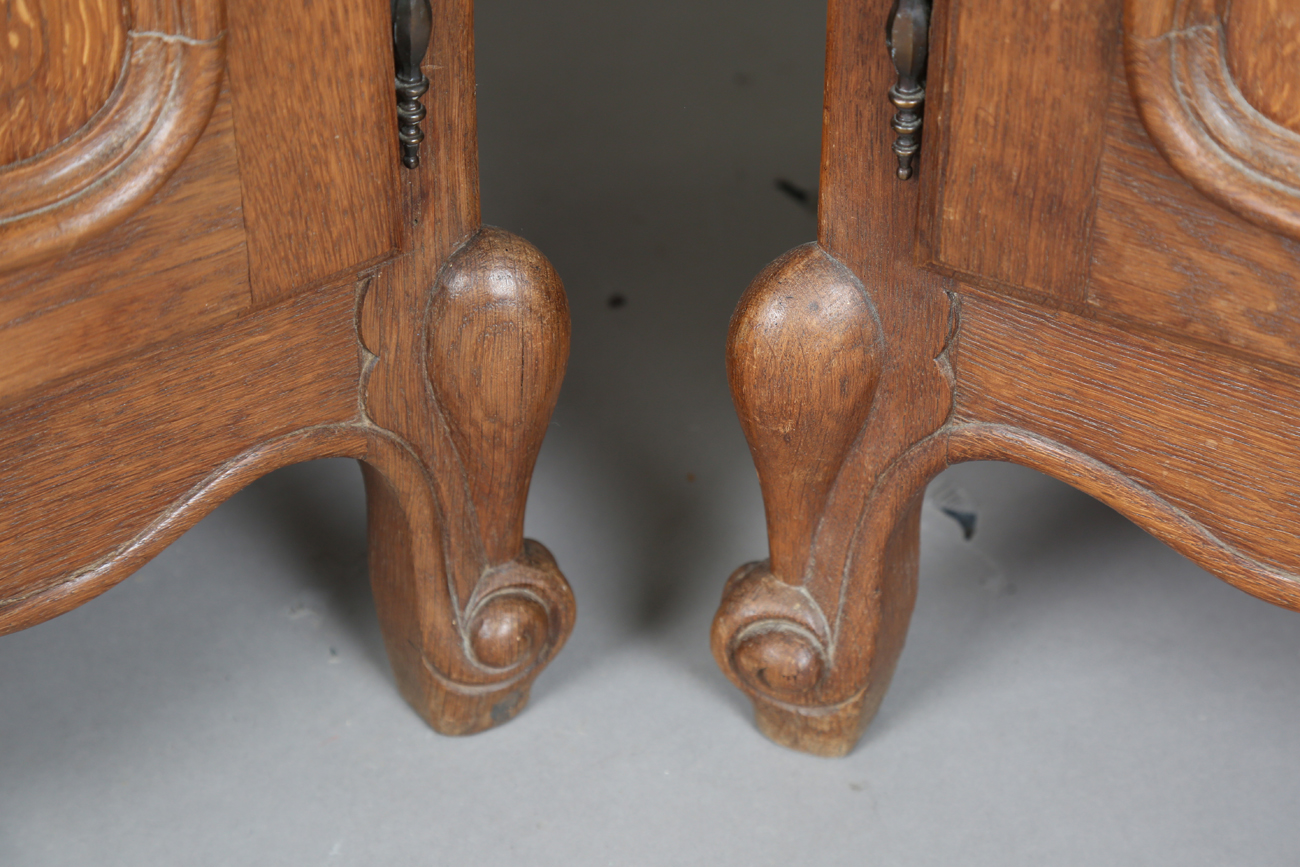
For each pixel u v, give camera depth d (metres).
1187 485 0.63
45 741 0.83
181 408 0.62
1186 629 0.91
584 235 1.28
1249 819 0.79
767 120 1.47
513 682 0.82
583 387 1.11
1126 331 0.61
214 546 0.97
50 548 0.60
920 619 0.92
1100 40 0.54
